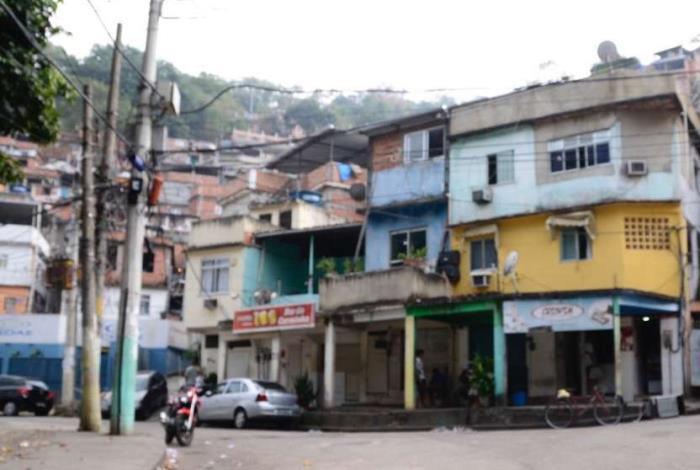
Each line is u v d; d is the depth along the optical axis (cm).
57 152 6531
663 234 2183
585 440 1404
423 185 2633
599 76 2283
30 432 1638
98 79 4391
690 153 2361
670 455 1138
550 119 2358
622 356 2188
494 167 2470
